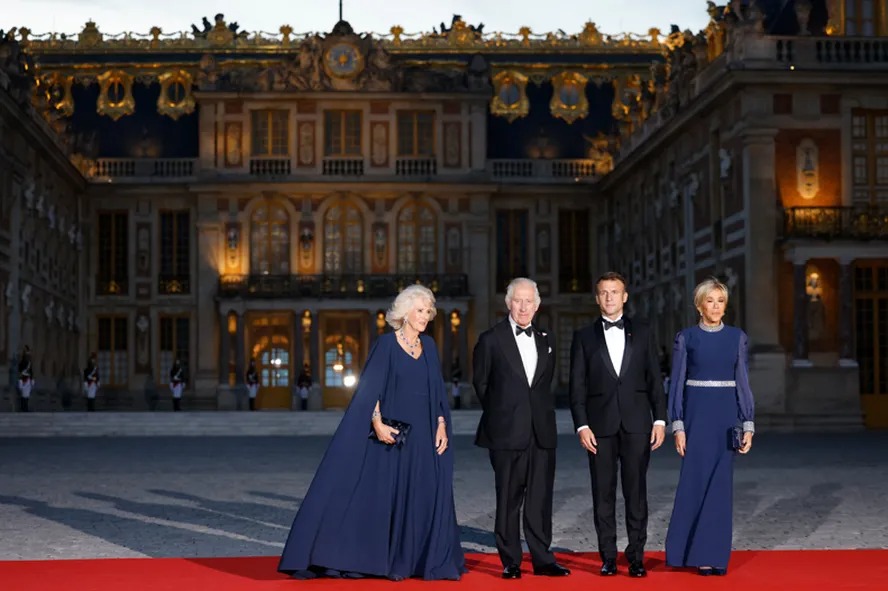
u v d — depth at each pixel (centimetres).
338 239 6278
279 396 6231
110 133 6462
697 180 4738
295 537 1109
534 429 1141
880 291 4294
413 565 1110
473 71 6328
